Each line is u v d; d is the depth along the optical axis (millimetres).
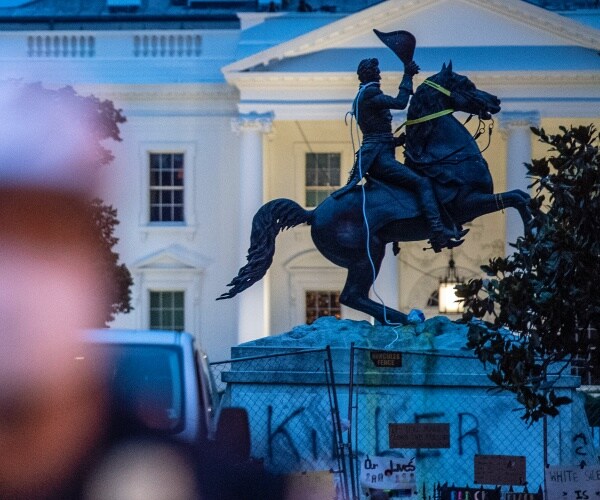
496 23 194500
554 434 63219
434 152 67750
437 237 66750
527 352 52656
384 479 57844
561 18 192250
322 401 64938
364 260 68500
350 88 199250
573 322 52250
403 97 68562
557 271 51438
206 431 40406
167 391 40844
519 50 194500
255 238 70125
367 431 64000
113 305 149500
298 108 199000
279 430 65062
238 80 198000
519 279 51812
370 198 68188
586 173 51750
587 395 74125
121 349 41531
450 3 193625
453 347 64812
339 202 68750
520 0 191500
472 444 63312
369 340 65812
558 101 194875
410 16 194625
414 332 66188
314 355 65438
